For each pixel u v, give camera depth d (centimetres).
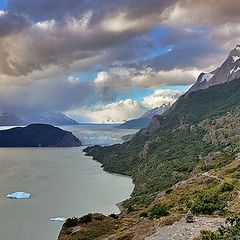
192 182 16488
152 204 15825
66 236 12731
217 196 9388
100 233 12038
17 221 17462
